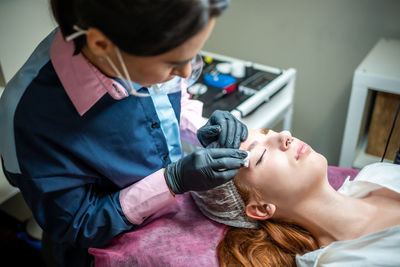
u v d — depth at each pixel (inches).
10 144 34.3
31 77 33.7
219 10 23.5
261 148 39.6
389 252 33.8
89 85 32.3
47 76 33.4
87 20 24.1
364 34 66.6
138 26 22.3
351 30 67.3
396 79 52.5
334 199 39.4
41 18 54.8
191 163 34.9
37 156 34.2
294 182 38.0
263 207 39.9
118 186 39.4
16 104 33.4
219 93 63.2
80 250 43.5
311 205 39.2
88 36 24.9
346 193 44.4
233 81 65.1
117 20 22.4
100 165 36.3
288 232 39.7
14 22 52.3
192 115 48.1
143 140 39.2
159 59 25.0
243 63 70.0
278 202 39.2
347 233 38.8
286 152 38.8
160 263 38.7
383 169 44.3
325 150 84.6
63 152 34.9
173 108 42.8
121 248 40.8
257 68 69.1
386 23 63.8
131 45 23.5
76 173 35.2
